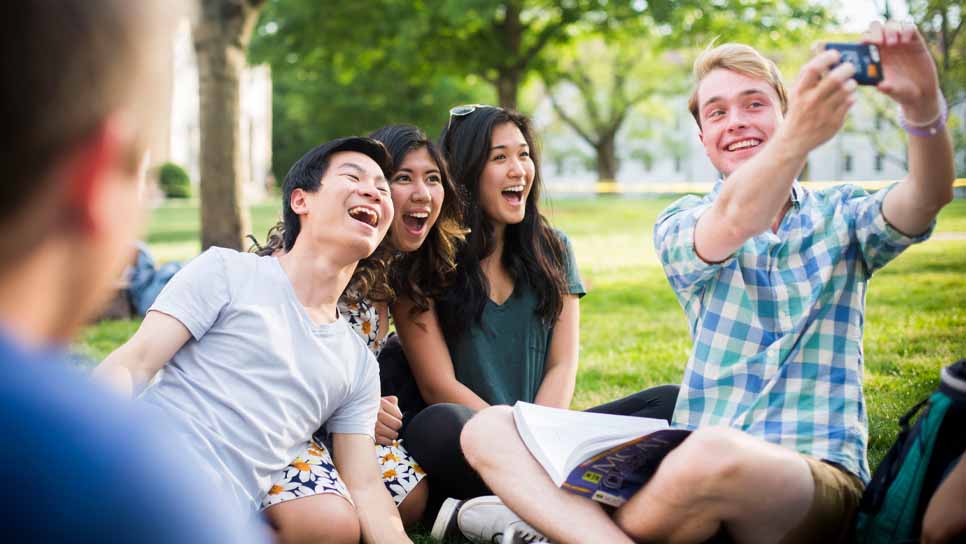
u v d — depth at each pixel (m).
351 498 2.40
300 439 2.36
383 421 2.77
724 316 2.26
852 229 2.21
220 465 2.18
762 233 2.20
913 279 6.82
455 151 3.13
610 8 17.47
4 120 0.49
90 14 0.51
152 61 0.54
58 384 0.52
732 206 2.04
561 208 20.20
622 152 45.53
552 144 45.88
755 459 1.84
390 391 3.12
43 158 0.51
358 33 16.89
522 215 3.10
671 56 30.75
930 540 1.71
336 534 2.28
